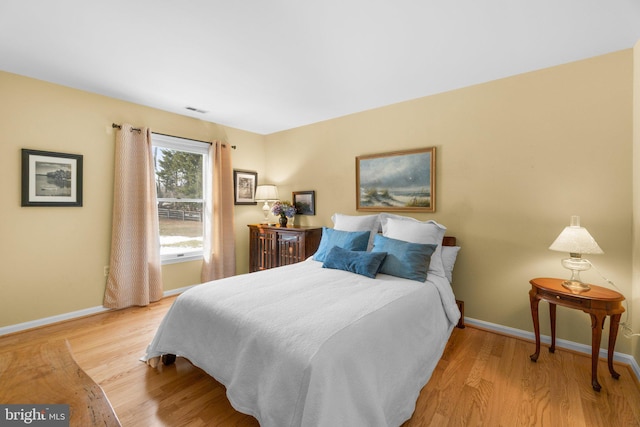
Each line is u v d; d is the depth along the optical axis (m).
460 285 2.90
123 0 1.63
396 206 3.29
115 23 1.85
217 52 2.21
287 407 1.26
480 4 1.68
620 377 1.98
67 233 2.91
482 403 1.72
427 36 2.00
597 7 1.70
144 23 1.85
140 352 2.29
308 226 4.18
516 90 2.58
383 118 3.39
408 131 3.21
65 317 2.90
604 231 2.23
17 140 2.61
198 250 4.04
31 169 2.68
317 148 4.05
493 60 2.33
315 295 1.94
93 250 3.08
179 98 3.18
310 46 2.13
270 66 2.43
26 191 2.65
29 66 2.45
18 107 2.61
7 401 1.06
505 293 2.67
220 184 4.04
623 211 2.17
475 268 2.82
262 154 4.75
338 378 1.25
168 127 3.63
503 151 2.65
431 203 3.03
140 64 2.40
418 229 2.69
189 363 2.14
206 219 4.03
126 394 1.78
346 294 1.96
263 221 4.77
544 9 1.72
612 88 2.19
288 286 2.13
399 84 2.80
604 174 2.23
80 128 2.96
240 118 3.90
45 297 2.79
